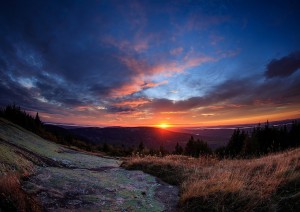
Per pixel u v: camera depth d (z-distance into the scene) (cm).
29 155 1235
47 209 575
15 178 673
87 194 748
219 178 818
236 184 698
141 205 698
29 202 546
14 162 911
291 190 601
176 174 1108
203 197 670
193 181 902
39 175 893
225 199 635
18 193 534
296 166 795
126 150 7500
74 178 931
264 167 911
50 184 791
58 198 665
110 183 953
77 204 646
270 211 527
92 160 1906
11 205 475
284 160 934
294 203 524
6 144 1288
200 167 1260
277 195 592
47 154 1630
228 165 1202
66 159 1641
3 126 2703
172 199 781
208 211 606
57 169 1108
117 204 688
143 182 1048
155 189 921
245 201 598
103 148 8038
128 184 987
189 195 705
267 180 705
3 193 495
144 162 1433
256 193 635
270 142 5106
